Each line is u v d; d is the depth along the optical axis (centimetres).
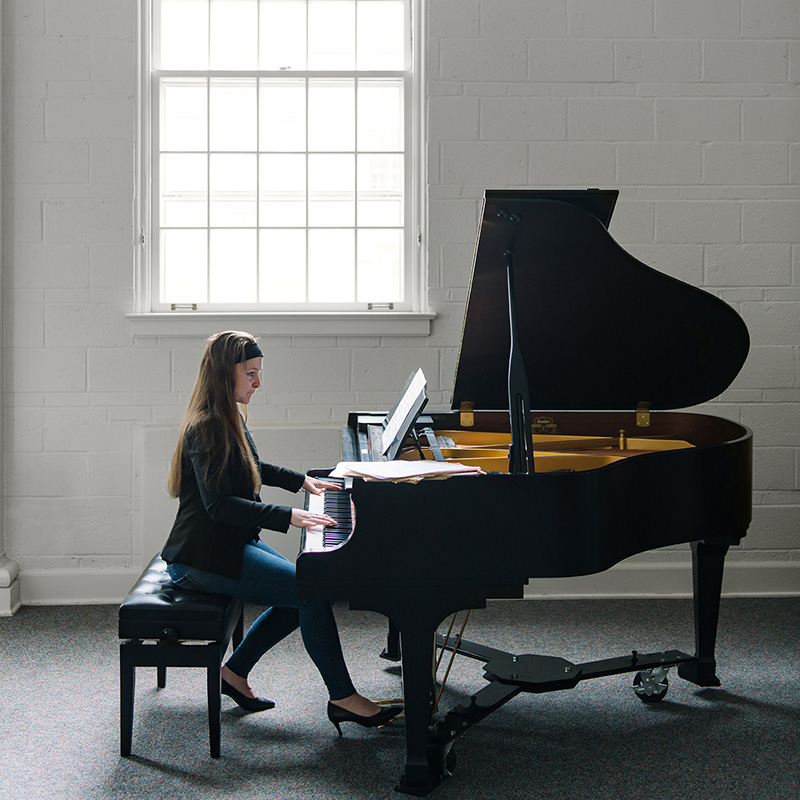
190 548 256
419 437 306
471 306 269
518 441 243
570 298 267
